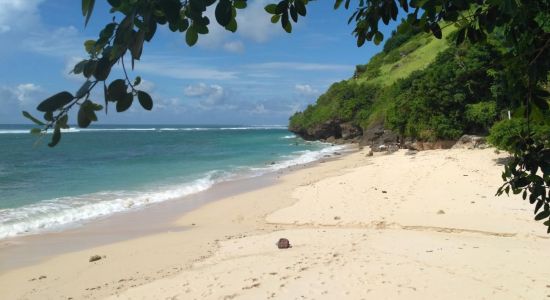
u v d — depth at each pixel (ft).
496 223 36.14
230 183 70.64
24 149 161.48
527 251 28.68
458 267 26.04
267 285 24.90
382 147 113.39
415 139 102.53
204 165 99.96
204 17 5.54
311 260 28.84
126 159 118.21
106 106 4.61
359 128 177.88
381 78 201.77
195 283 26.30
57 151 151.84
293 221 43.01
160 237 39.32
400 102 111.96
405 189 53.21
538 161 8.34
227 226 42.83
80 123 4.59
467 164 67.72
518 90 8.29
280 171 84.38
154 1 4.57
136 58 4.46
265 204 51.57
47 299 25.95
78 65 4.53
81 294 26.37
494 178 54.90
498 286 23.12
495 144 65.51
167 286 26.25
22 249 36.52
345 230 37.55
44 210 51.08
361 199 49.52
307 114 233.35
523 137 8.60
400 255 28.86
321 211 45.68
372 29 8.96
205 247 34.73
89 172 88.33
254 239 36.22
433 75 99.09
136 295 25.26
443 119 95.91
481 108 87.20
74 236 40.52
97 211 50.80
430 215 40.37
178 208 52.19
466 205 42.50
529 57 8.00
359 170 75.56
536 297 21.70
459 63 92.68
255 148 161.89
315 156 117.60
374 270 26.11
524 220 36.35
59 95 4.49
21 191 64.39
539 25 7.84
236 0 6.40
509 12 6.52
